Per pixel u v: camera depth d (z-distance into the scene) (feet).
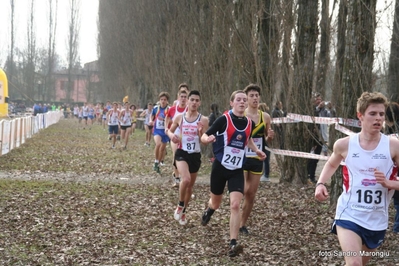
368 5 31.53
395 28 34.24
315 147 47.16
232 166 24.48
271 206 36.40
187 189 29.66
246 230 28.30
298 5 42.22
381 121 15.72
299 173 45.93
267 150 48.32
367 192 15.79
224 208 35.35
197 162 29.89
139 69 125.90
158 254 24.11
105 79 200.34
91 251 24.35
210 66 67.21
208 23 67.62
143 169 57.31
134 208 34.53
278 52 44.65
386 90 34.47
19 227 28.32
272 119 41.70
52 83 308.19
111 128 84.38
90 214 32.27
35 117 113.19
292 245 25.84
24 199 36.11
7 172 51.06
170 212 33.47
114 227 29.14
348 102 32.71
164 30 101.55
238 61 51.31
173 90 88.38
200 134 29.25
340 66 36.37
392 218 33.17
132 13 126.52
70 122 195.31
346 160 16.17
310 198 39.42
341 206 16.19
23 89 265.75
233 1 54.08
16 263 22.22
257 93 28.19
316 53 42.96
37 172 52.16
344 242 15.57
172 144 39.11
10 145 70.23
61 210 33.01
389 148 15.85
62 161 62.44
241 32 49.47
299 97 41.34
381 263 22.90
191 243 26.09
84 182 46.09
